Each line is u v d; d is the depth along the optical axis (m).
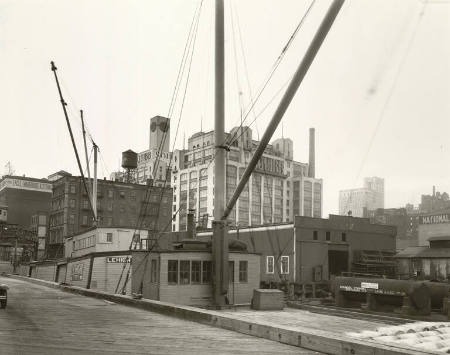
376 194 168.38
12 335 10.38
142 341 9.84
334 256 52.25
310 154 184.88
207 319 12.48
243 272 28.03
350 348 8.17
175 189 164.00
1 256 93.00
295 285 42.62
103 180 102.81
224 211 24.86
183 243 28.33
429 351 7.51
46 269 56.38
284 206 169.12
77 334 10.67
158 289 25.89
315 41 14.67
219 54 25.52
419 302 24.72
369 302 27.19
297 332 9.31
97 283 35.44
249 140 159.50
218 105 25.44
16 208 119.75
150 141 173.50
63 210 98.56
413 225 121.94
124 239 48.03
